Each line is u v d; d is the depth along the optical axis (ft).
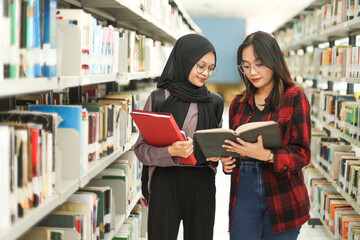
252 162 6.26
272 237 6.28
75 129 5.30
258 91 6.43
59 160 4.73
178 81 6.59
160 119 5.58
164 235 6.42
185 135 6.04
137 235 9.61
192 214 6.57
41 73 4.46
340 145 12.49
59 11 5.64
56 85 4.67
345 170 10.09
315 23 16.25
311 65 17.10
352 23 10.20
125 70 8.74
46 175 4.52
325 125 13.73
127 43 9.16
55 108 5.35
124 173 8.28
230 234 6.55
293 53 22.90
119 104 8.39
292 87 6.12
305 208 6.17
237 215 6.40
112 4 8.09
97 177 7.98
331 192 11.96
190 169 6.44
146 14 10.00
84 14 5.78
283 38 26.53
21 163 3.90
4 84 3.51
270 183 6.13
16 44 3.86
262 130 5.51
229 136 5.69
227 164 6.27
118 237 8.16
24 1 3.98
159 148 6.12
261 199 6.23
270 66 5.86
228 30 54.13
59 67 4.94
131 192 8.95
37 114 4.58
